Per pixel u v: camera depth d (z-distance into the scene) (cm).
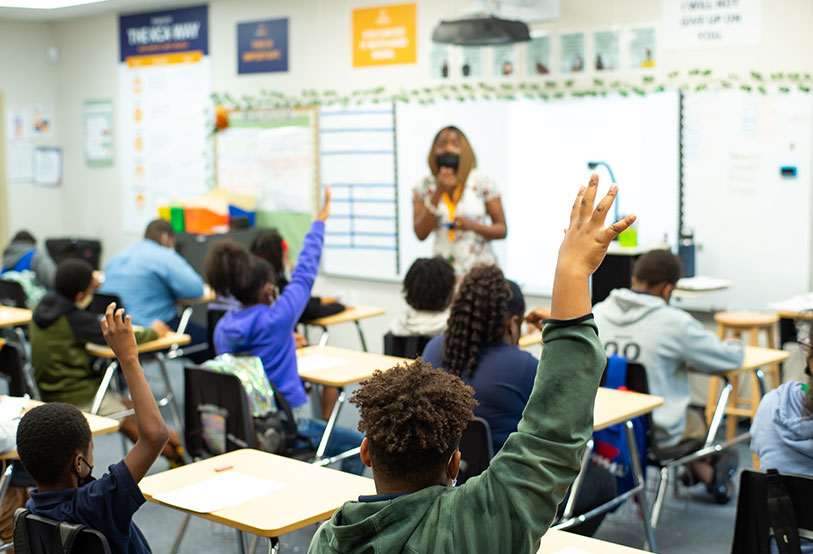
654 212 552
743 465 462
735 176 523
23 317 526
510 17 593
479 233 543
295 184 723
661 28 538
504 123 606
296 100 714
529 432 125
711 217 533
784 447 236
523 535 124
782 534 207
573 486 310
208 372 331
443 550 125
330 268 709
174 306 582
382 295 685
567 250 127
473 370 289
